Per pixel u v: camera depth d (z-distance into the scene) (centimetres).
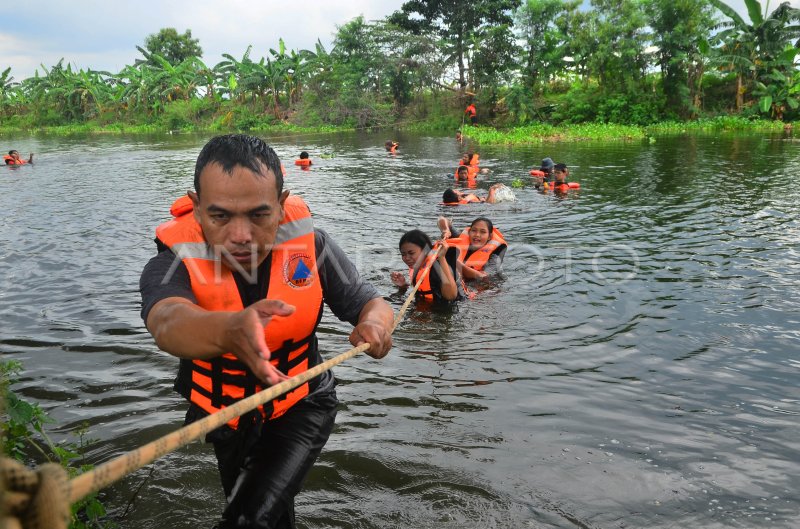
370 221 976
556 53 4228
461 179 1470
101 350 480
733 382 418
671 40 3931
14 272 698
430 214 1032
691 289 606
